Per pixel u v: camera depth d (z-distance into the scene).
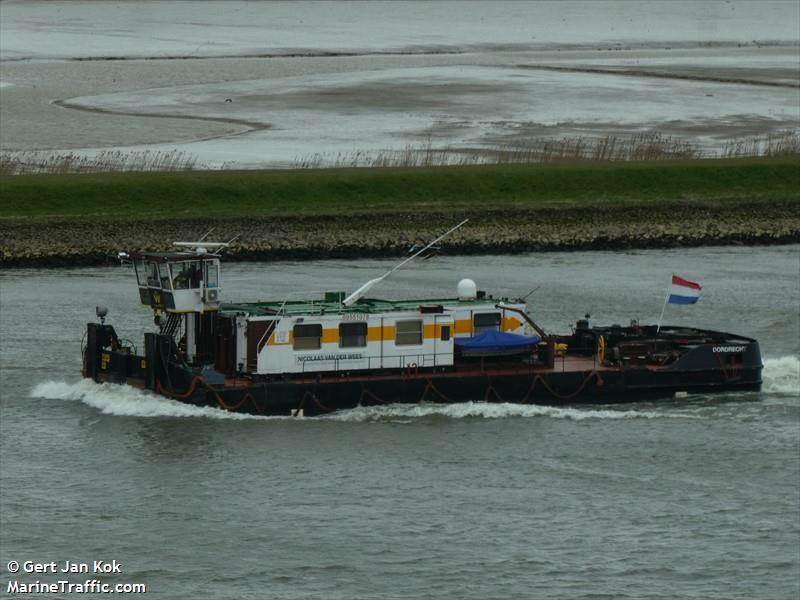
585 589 170.00
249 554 179.12
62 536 184.00
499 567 175.62
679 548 181.88
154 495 198.12
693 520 191.12
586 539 184.25
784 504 196.88
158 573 173.62
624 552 180.50
